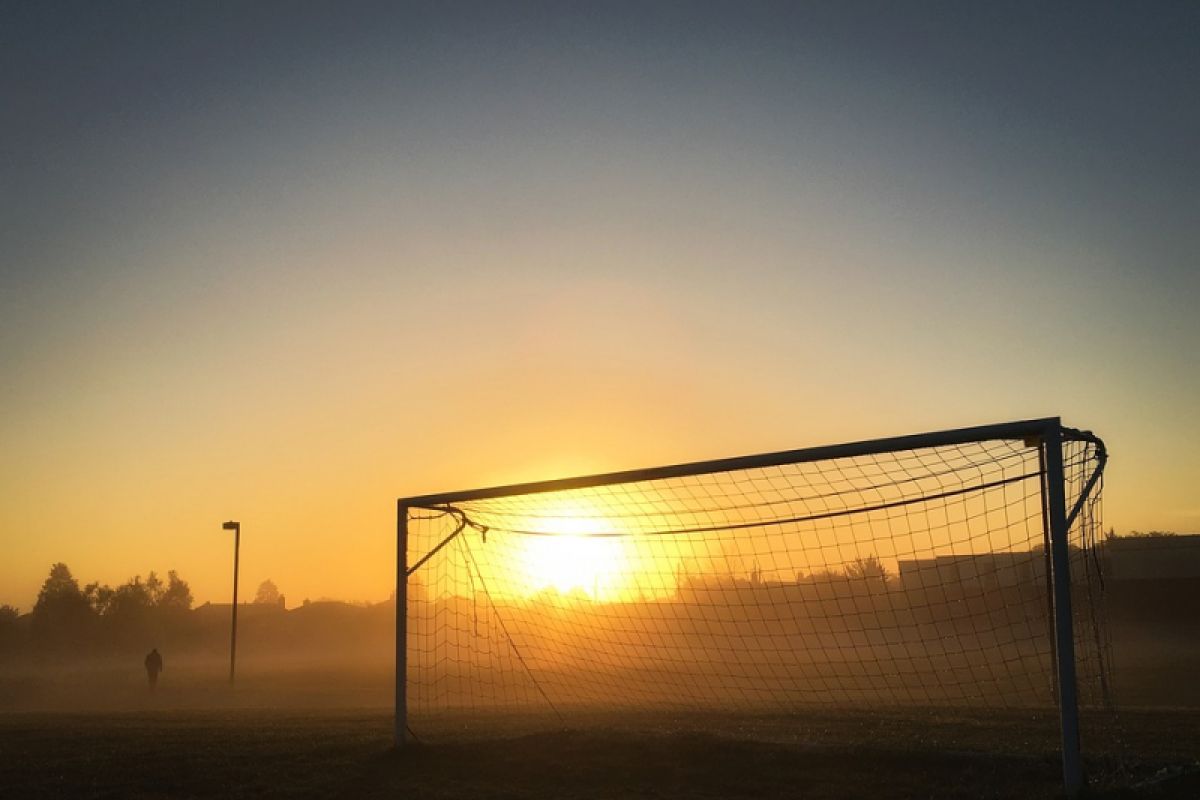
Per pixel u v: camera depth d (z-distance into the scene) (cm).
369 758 1374
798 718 1730
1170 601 4681
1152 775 1056
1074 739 998
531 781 1191
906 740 1376
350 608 10212
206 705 3225
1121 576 4797
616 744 1328
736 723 1659
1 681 4838
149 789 1200
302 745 1491
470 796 1123
